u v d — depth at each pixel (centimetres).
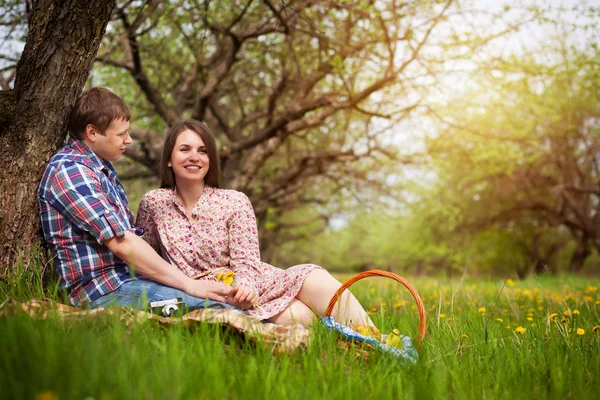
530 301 489
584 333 273
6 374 158
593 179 1819
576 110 1559
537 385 208
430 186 1686
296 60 830
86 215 268
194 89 1008
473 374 216
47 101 309
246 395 169
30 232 303
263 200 1178
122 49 824
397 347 241
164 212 310
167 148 315
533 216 1953
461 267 2225
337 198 1522
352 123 1135
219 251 307
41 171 308
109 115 291
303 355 209
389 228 2831
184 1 694
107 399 143
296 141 1243
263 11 779
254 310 282
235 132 1012
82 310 235
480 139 1083
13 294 268
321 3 687
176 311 262
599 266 2431
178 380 164
